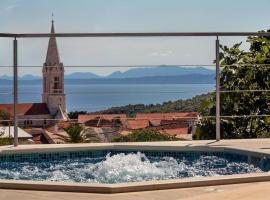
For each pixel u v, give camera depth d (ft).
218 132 19.71
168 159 18.62
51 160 18.62
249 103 25.84
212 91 24.94
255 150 17.19
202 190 12.00
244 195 11.05
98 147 19.20
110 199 11.19
